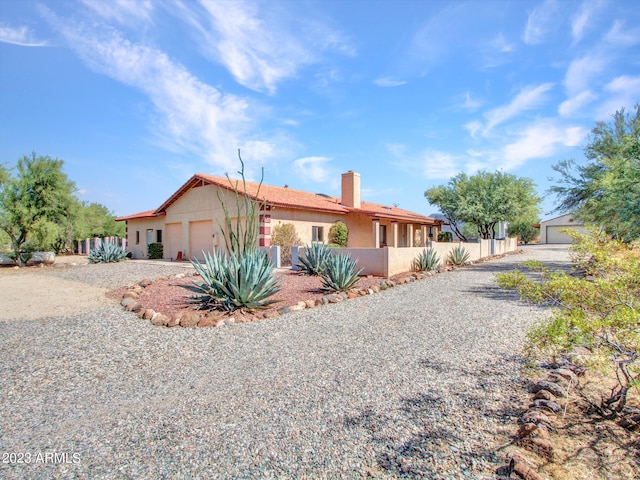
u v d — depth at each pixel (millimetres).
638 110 14875
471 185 31656
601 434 3008
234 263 8328
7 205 20328
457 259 18688
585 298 3170
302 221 19672
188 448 2975
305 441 3010
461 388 3936
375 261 13867
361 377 4312
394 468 2625
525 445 2818
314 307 8688
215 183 19641
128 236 28562
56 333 6609
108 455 2922
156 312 7938
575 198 17219
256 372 4629
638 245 3783
